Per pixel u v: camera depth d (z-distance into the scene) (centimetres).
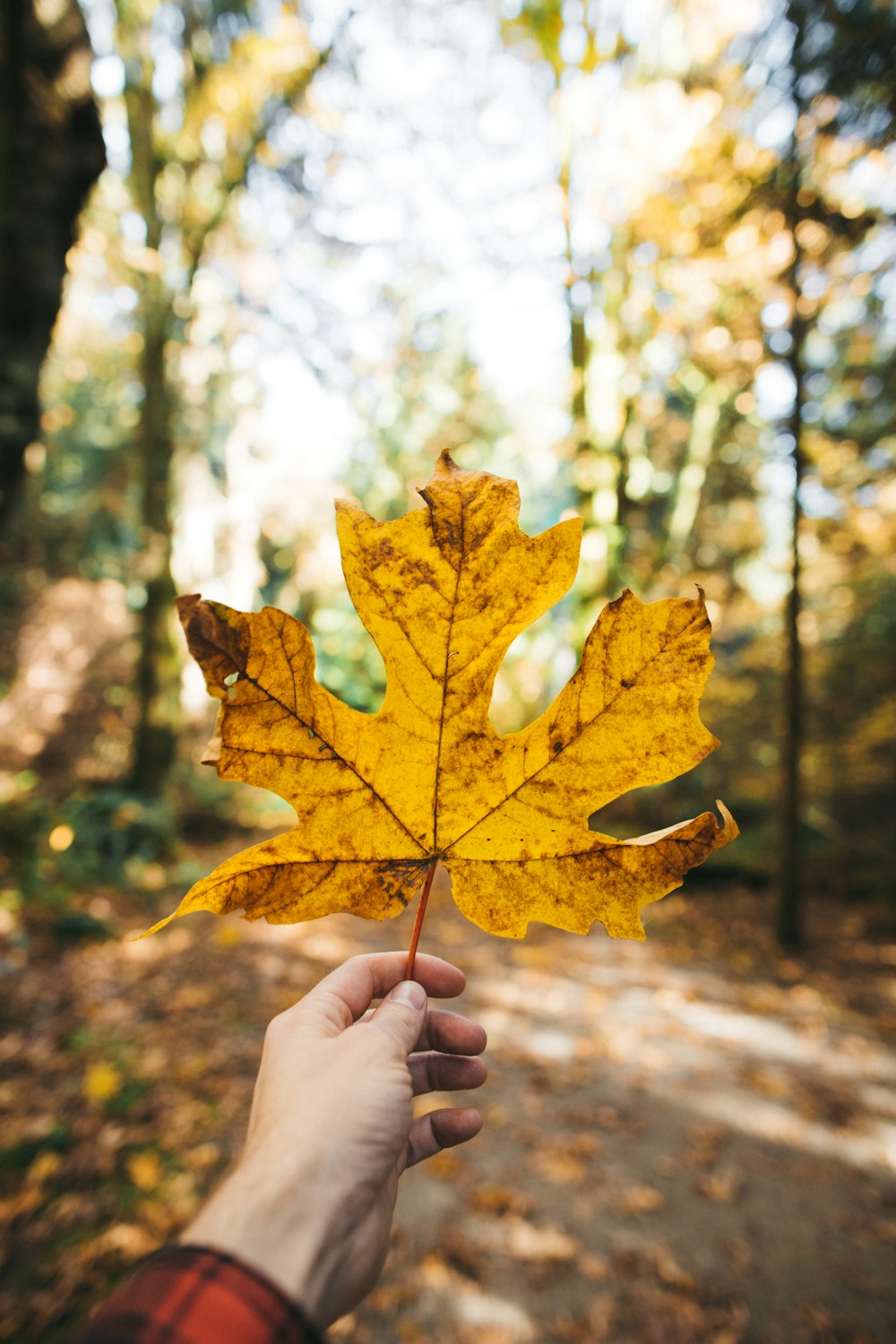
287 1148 73
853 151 569
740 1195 304
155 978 459
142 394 879
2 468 591
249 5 797
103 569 1155
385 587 67
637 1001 495
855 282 596
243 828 946
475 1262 260
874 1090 396
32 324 594
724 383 723
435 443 1059
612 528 805
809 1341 236
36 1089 327
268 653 63
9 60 523
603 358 877
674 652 67
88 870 623
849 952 625
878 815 784
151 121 825
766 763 827
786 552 685
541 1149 327
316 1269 66
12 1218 253
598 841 70
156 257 816
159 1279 57
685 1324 240
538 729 70
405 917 623
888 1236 285
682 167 682
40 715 918
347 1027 99
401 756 70
